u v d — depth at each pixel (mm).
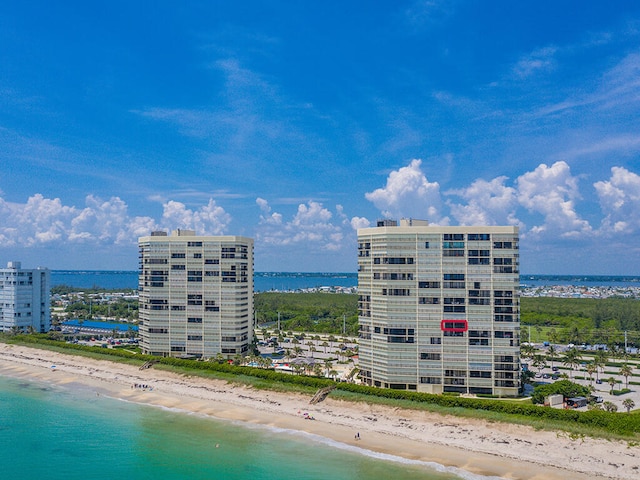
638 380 193500
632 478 108438
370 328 173625
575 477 109562
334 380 179000
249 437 137375
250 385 180750
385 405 152125
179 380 195750
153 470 116875
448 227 165875
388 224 177750
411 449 127312
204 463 120250
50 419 154000
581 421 128250
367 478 110375
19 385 197000
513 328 160875
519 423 133000
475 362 162625
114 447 130750
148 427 146250
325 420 149875
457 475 111438
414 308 166125
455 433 134375
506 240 163000
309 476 111938
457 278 164625
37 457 124875
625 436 120688
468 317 163375
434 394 151000
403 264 167375
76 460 123000
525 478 109500
